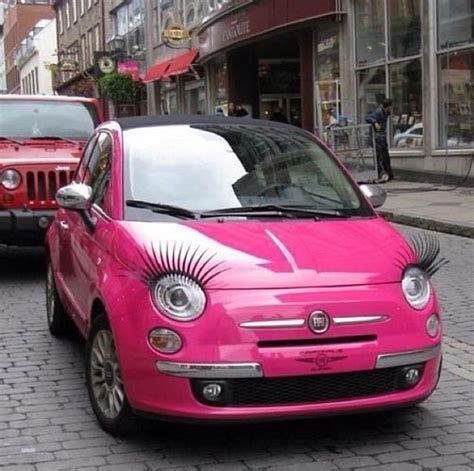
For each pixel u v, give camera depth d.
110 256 4.94
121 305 4.61
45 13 85.75
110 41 40.28
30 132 9.66
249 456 4.64
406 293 4.70
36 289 8.59
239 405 4.43
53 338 6.81
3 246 11.28
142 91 37.88
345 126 17.33
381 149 17.17
